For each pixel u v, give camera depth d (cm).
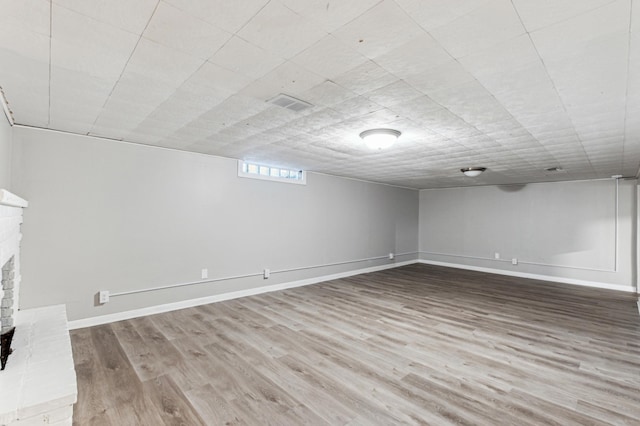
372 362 282
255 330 356
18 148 314
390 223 808
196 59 182
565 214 661
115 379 246
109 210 372
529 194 711
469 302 488
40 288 329
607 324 390
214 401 219
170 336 334
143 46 168
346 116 281
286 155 456
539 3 130
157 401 218
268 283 539
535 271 695
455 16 140
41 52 174
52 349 219
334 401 221
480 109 259
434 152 420
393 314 423
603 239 614
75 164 349
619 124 291
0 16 140
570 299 512
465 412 210
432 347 316
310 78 206
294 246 581
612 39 156
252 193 514
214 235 466
